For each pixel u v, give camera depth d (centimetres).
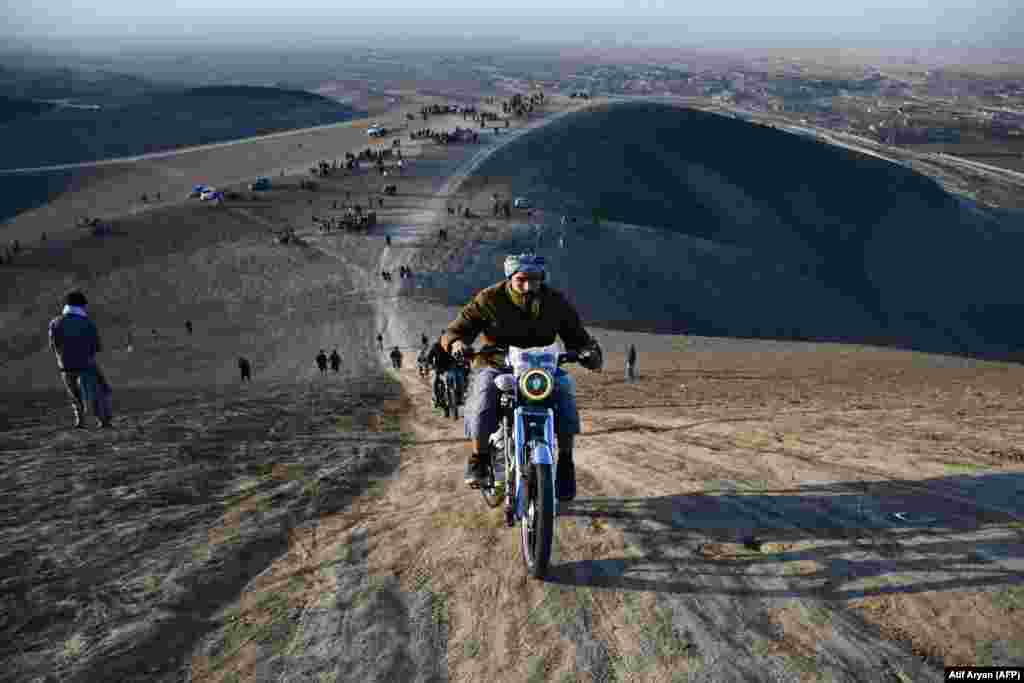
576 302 7175
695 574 307
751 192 14325
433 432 855
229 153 15362
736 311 8475
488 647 260
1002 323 11669
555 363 328
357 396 1512
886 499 390
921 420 817
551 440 312
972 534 326
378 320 5191
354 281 6312
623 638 258
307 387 1908
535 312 344
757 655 240
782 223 13450
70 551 353
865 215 14700
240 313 5459
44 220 10381
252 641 267
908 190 15638
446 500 451
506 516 349
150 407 1191
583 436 761
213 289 6088
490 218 8906
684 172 14262
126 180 13412
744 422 837
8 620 279
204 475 524
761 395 1530
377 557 351
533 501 312
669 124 16025
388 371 3512
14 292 6125
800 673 228
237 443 698
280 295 5906
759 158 15662
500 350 354
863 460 502
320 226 8169
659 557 328
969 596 266
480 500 443
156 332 5031
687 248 9369
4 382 4053
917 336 10275
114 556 347
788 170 15512
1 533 381
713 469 493
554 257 7925
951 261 13462
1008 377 2370
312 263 6844
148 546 362
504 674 241
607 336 4653
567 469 343
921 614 258
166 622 279
